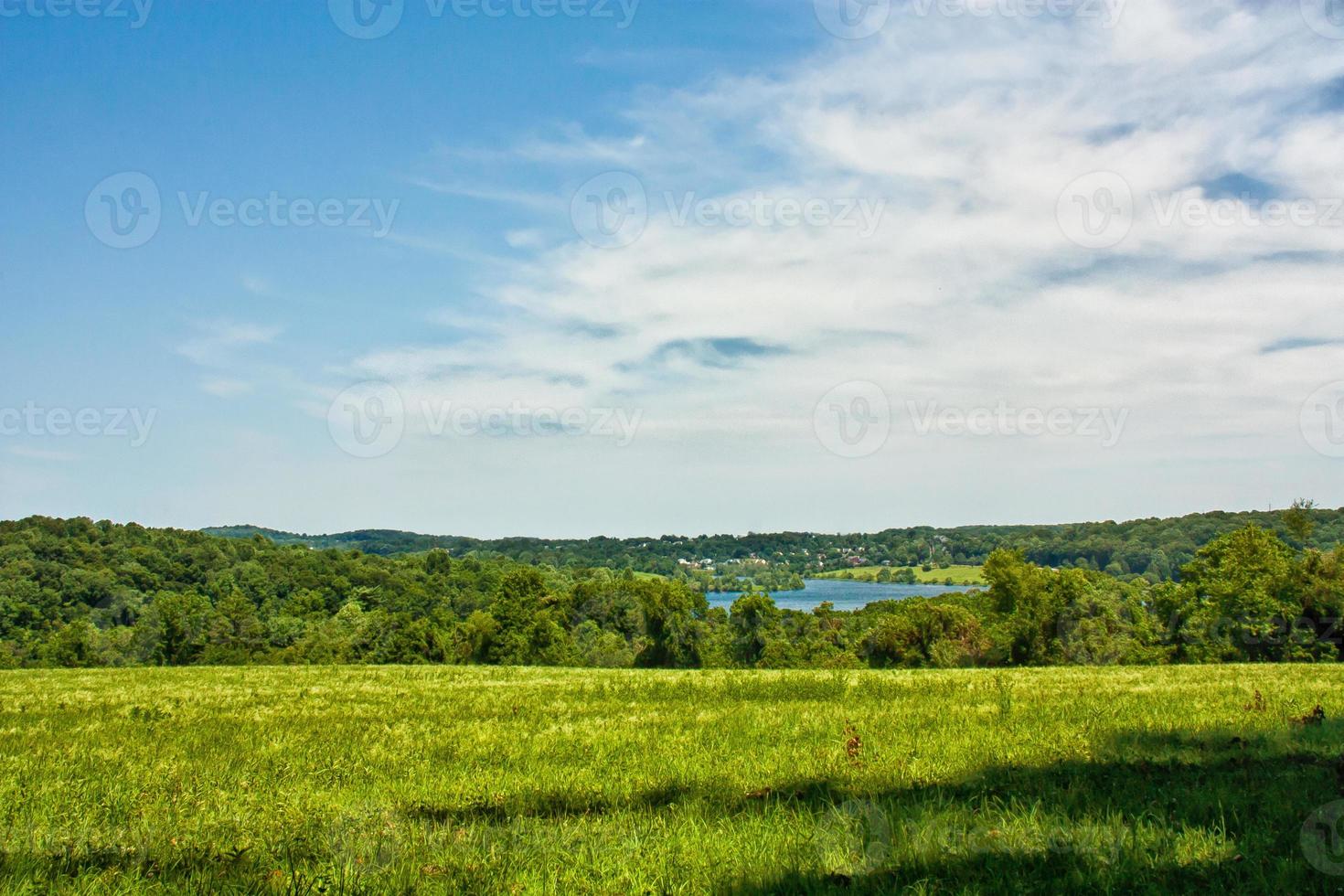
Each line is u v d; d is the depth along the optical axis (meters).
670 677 28.31
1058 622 63.03
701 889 5.98
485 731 15.09
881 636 66.62
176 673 34.91
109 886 6.09
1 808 8.77
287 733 15.45
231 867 6.53
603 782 10.00
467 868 6.45
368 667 39.34
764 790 9.16
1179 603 61.47
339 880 6.13
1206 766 9.55
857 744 11.14
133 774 11.09
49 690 26.84
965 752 10.99
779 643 75.81
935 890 5.78
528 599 77.62
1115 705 15.76
